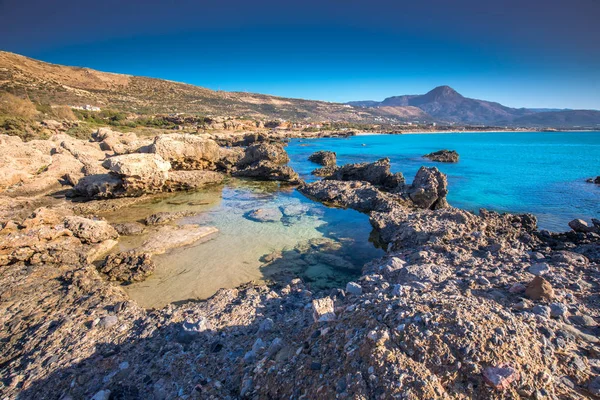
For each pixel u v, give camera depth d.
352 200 20.70
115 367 5.76
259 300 8.42
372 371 3.77
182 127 85.12
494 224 13.82
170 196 23.59
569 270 8.00
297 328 6.30
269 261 12.17
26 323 7.57
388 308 4.86
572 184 28.16
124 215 18.45
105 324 7.28
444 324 4.18
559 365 3.89
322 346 4.76
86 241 13.17
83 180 21.48
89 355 6.16
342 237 14.88
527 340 4.05
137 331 7.01
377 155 54.38
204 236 14.82
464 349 3.78
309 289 9.73
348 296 7.83
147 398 4.92
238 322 7.18
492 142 93.75
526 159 48.22
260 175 31.78
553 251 10.23
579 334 4.63
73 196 21.41
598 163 42.78
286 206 20.50
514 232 12.76
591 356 4.16
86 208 19.17
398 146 76.44
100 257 12.53
